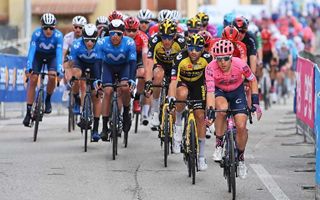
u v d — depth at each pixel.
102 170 21.81
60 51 27.75
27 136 29.89
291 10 89.62
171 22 23.98
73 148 26.25
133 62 24.25
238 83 19.11
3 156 24.30
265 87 43.62
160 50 24.69
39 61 28.17
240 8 84.50
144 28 30.19
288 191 19.08
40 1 65.12
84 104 25.33
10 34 54.56
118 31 23.75
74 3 65.56
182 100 20.48
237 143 18.59
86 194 18.48
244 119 18.45
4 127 33.53
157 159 23.92
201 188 19.42
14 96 37.91
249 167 22.64
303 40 70.69
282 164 23.27
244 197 18.34
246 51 25.84
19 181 20.00
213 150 26.14
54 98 40.66
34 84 28.09
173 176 21.06
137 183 19.98
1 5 65.25
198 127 20.58
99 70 24.64
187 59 20.56
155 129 25.84
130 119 26.08
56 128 33.03
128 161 23.48
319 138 17.72
